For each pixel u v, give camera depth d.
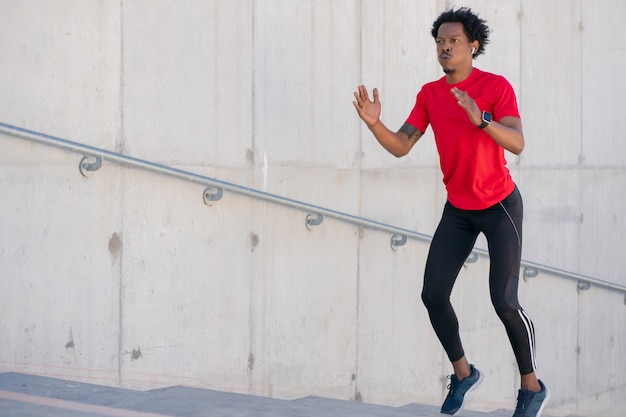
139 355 4.32
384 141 3.66
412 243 6.00
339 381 5.46
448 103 3.53
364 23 5.56
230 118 4.75
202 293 4.61
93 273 4.11
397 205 5.86
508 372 7.00
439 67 6.17
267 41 4.93
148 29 4.32
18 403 3.05
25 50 3.83
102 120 4.14
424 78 6.04
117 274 4.21
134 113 4.27
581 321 7.94
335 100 5.38
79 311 4.05
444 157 3.57
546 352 7.54
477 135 3.47
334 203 5.40
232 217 4.76
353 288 5.54
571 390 7.87
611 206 8.20
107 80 4.15
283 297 5.07
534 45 7.17
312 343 5.27
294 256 5.14
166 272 4.43
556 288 7.60
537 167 7.27
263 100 4.92
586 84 7.80
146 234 4.33
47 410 2.94
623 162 8.34
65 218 3.98
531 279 7.30
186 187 4.51
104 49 4.14
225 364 4.75
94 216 4.10
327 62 5.31
